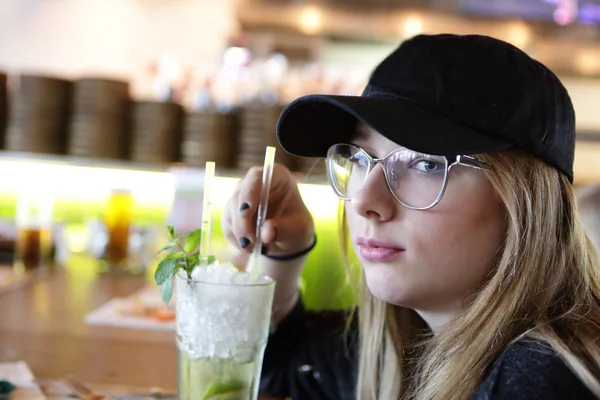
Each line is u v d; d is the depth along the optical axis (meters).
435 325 0.69
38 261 1.53
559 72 2.21
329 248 1.33
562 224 0.65
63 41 2.28
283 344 0.88
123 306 1.16
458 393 0.61
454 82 0.63
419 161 0.62
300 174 1.61
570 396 0.52
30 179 1.99
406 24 2.01
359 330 0.82
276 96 1.84
